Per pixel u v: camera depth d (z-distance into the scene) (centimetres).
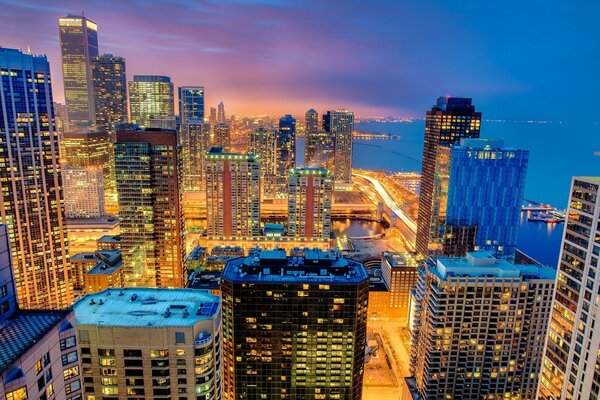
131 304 11369
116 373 10594
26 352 5875
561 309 12362
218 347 11338
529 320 19250
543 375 13200
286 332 18750
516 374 19850
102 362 10506
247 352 18988
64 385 6925
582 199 11512
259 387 19400
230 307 18575
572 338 11881
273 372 19212
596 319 10975
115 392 10725
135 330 10319
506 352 19575
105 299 11600
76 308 11081
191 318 10788
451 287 18888
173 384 10738
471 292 18938
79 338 10356
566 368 12125
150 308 11194
